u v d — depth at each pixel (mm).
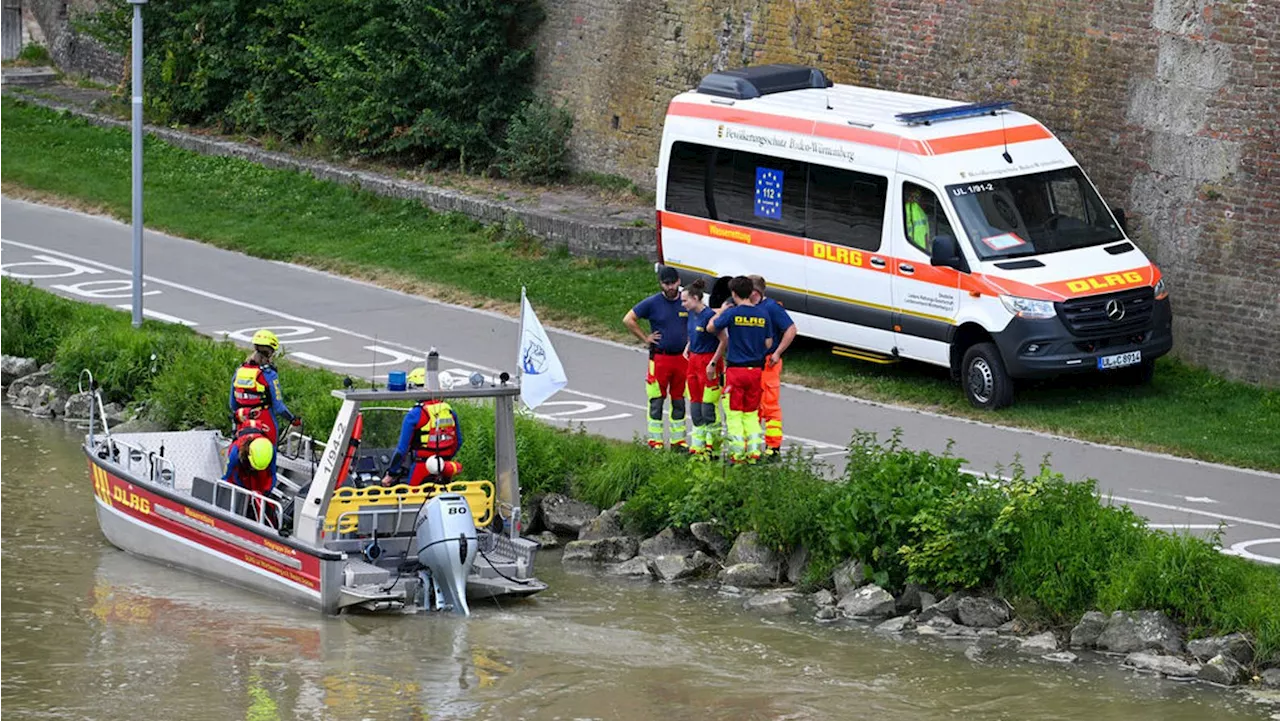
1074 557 30656
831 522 32750
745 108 46500
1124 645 29469
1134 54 46312
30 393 46062
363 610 31422
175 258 57531
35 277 54594
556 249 55875
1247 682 28406
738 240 46625
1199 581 29656
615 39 60156
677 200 48062
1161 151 45969
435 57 63031
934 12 50969
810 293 45250
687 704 27266
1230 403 43125
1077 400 42688
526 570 32344
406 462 32469
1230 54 44469
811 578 32750
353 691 27656
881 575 32156
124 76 76188
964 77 50375
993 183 42688
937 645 30141
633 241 54906
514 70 62906
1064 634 30250
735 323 36594
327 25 66875
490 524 33219
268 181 64875
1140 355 42062
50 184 65875
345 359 46000
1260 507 35312
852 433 40156
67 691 27609
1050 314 40906
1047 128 48156
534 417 39531
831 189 44531
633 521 35688
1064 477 35844
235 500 32812
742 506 34656
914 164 42781
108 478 35094
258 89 69188
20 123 73438
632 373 45656
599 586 33344
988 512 31656
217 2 70250
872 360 44469
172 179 66062
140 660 28953
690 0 57781
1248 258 44531
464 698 27406
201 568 33344
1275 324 44094
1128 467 37938
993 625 30750
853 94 47375
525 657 29234
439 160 63906
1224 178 44812
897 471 33156
